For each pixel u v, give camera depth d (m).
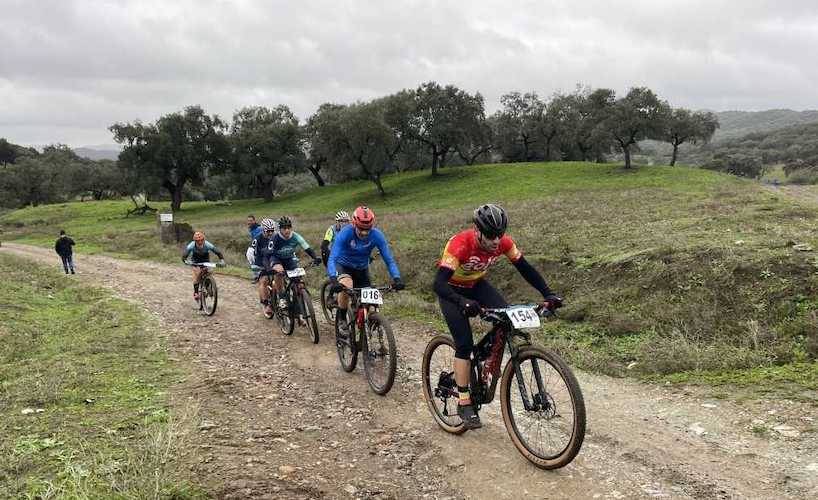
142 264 22.69
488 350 4.42
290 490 3.54
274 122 74.44
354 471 3.98
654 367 6.75
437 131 62.94
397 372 6.66
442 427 4.80
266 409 5.27
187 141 70.62
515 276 12.17
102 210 77.00
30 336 8.86
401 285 6.02
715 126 64.56
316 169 79.88
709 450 4.41
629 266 10.35
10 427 4.43
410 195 57.66
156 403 5.21
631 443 4.57
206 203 82.75
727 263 8.89
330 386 6.11
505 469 4.03
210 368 6.75
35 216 75.31
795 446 4.34
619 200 26.14
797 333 6.86
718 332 7.42
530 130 76.69
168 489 3.29
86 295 13.57
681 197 24.53
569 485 3.78
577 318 9.23
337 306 6.82
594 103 67.19
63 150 149.38
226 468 3.77
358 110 59.12
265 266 9.12
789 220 13.18
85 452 3.91
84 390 5.61
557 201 30.16
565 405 3.77
